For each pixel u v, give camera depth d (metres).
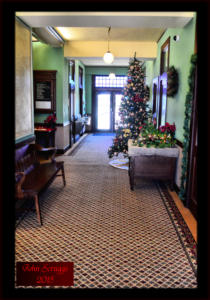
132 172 5.11
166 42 6.64
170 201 4.61
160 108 7.51
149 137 5.16
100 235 3.38
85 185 5.41
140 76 7.14
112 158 7.98
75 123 10.72
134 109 7.11
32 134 5.39
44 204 4.38
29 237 3.31
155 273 2.61
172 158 5.04
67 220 3.80
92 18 4.39
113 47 8.29
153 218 3.90
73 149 9.35
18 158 4.26
